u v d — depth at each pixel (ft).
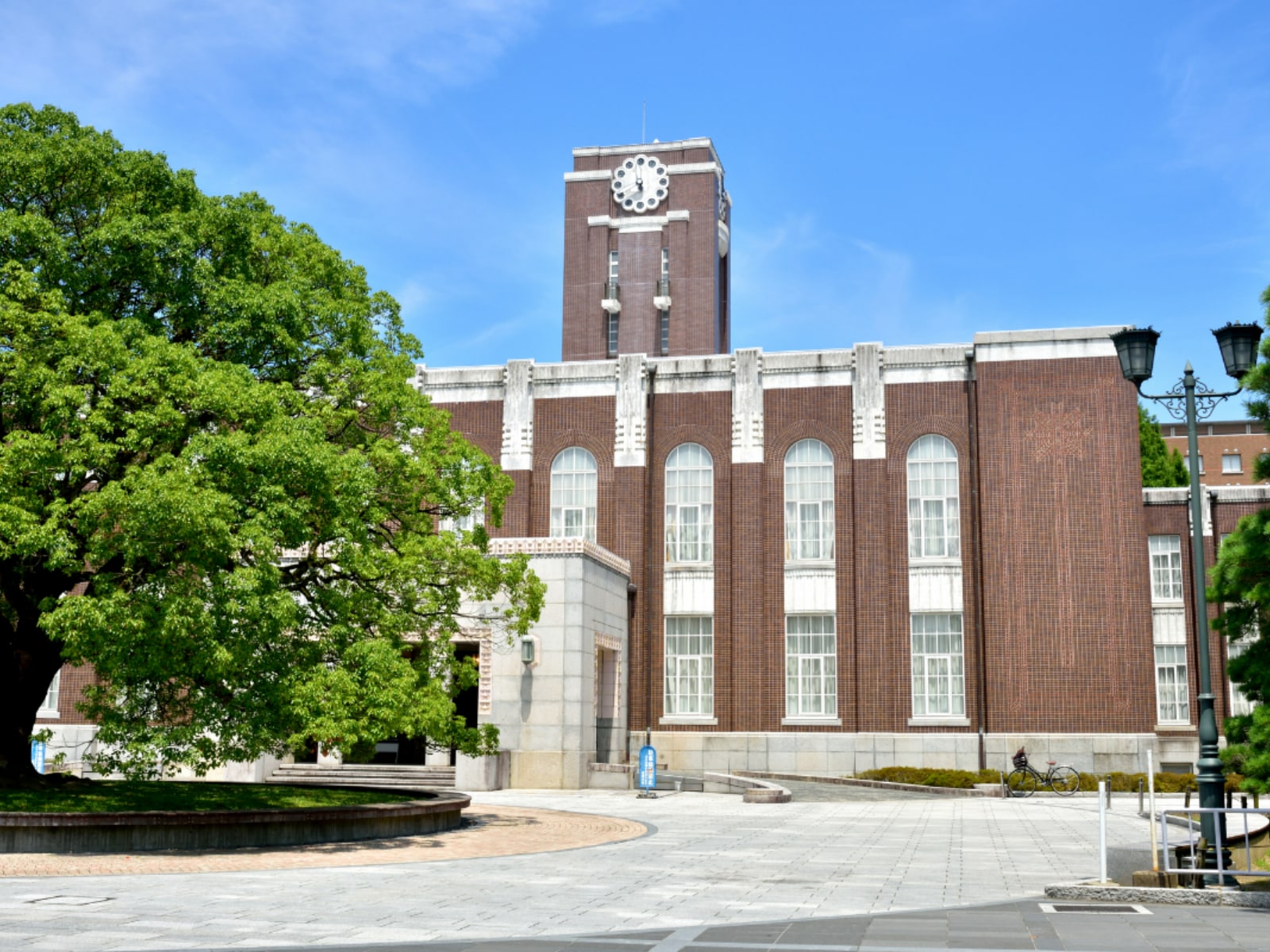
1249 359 57.67
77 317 66.80
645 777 108.27
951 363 138.51
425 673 82.38
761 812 93.97
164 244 70.33
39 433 66.74
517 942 36.60
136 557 64.44
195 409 67.46
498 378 149.69
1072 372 134.51
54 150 70.54
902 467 137.69
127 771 64.13
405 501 81.20
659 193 234.58
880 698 133.49
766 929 39.65
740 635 138.51
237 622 63.46
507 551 120.57
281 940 36.60
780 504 140.87
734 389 143.74
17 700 72.43
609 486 144.66
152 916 40.73
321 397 78.59
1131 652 128.57
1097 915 43.34
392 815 71.87
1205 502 138.21
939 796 117.19
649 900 46.34
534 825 80.02
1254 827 80.33
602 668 133.39
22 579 71.61
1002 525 133.39
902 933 38.93
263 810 65.92
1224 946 36.27
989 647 131.54
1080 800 111.24
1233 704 132.26
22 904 43.09
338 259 82.69
